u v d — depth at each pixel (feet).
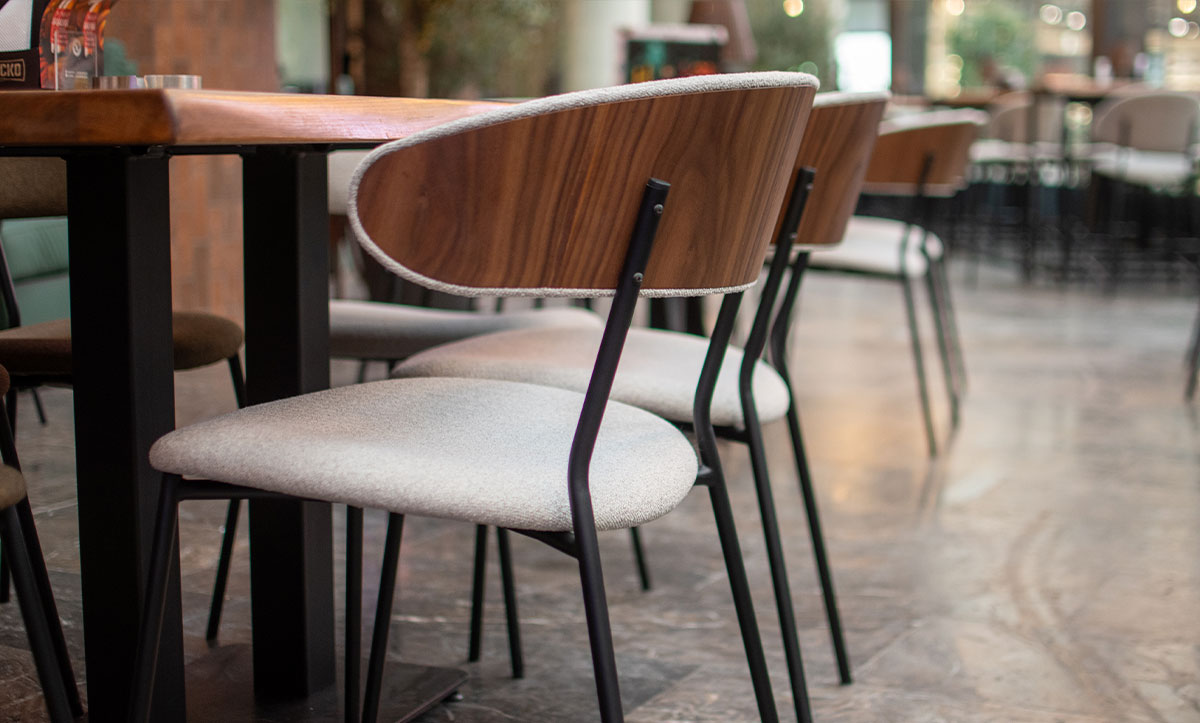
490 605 7.00
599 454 3.58
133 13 13.23
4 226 9.95
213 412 10.32
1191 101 20.45
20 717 5.33
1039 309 19.93
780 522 8.82
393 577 4.68
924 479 10.03
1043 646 6.57
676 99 3.08
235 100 3.11
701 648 6.44
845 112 5.21
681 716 5.63
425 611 6.86
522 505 3.27
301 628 5.33
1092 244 25.41
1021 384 14.03
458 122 2.89
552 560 7.85
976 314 19.39
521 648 6.31
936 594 7.37
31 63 4.48
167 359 4.10
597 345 5.33
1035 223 24.04
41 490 7.59
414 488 3.27
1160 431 11.83
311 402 3.86
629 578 7.53
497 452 3.50
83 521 4.12
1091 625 6.89
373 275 11.06
